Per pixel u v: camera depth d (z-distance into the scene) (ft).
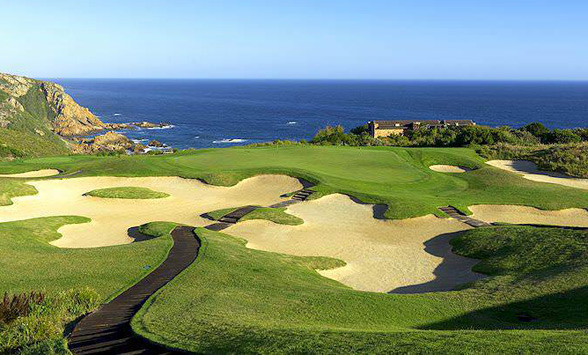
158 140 472.85
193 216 118.93
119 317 52.21
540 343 38.45
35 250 84.07
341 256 93.97
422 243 100.01
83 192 138.10
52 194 135.13
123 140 458.91
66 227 107.76
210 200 132.36
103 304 56.70
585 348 36.73
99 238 102.27
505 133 227.81
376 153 182.39
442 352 37.55
